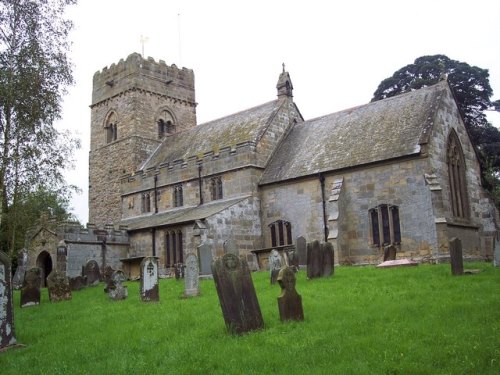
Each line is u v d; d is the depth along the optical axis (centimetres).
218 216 3650
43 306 2288
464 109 5416
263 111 4528
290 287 1404
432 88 3709
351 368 951
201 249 3009
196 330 1371
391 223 3294
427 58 5684
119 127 5591
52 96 2861
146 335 1373
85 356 1223
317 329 1266
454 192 3472
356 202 3456
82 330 1554
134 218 4788
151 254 4069
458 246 2102
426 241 3128
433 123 3353
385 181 3347
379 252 3316
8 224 2911
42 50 2872
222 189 4119
